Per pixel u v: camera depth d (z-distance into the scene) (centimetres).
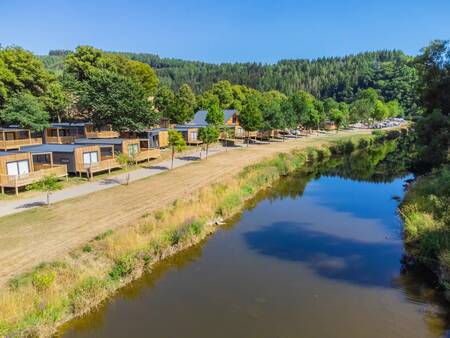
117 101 4691
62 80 5934
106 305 1358
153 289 1479
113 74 4978
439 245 1611
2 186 2603
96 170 3269
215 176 3294
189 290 1473
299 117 7450
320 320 1269
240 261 1758
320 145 5953
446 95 4256
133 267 1554
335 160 5159
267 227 2273
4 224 1958
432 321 1266
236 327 1225
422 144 3856
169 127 6053
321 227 2284
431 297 1422
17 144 4241
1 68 4825
